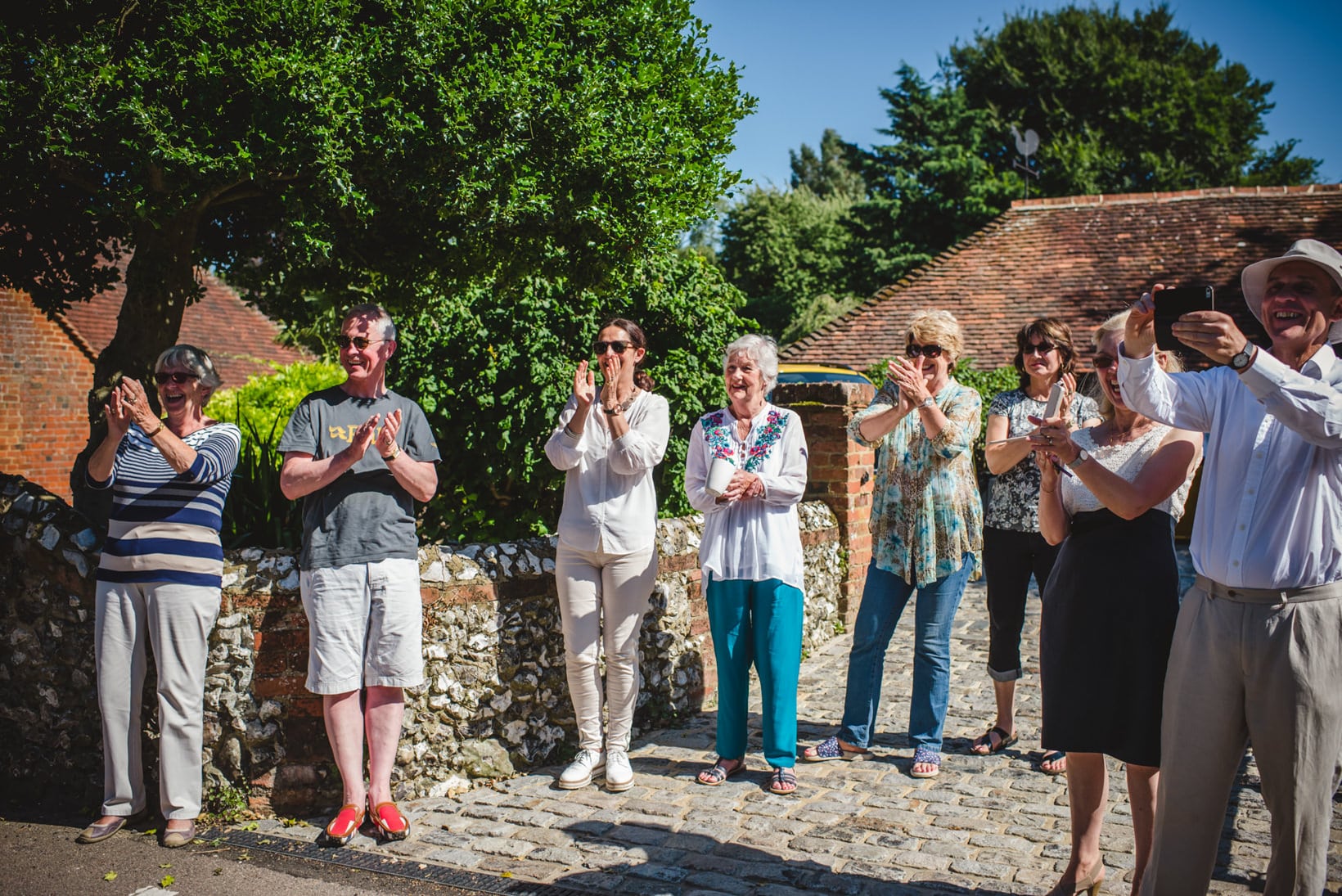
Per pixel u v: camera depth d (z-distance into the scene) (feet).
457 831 13.28
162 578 12.95
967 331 59.88
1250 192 64.95
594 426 14.94
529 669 15.79
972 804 13.75
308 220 18.99
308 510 13.35
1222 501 8.64
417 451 13.84
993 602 15.70
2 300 51.80
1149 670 9.78
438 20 18.04
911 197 101.19
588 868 11.96
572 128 19.56
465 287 24.29
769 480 14.56
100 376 23.17
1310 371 8.45
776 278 109.91
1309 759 8.20
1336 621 8.13
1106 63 110.42
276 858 12.51
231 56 16.47
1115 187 105.60
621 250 21.01
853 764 15.53
